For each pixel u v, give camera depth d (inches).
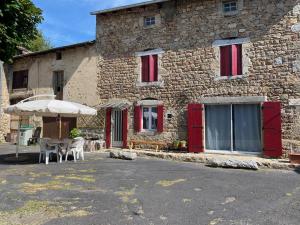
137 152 423.2
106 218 164.7
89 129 533.3
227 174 286.0
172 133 458.0
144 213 173.2
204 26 446.0
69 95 563.8
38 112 350.3
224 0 432.8
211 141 433.1
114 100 514.0
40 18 421.7
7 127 645.9
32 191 220.1
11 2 378.6
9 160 376.5
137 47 499.8
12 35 393.4
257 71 406.3
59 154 369.4
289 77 386.9
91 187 233.3
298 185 239.5
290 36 390.0
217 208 182.4
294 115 381.7
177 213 173.3
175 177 271.9
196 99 443.8
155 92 477.1
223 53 432.1
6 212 173.9
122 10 515.5
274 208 181.9
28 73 628.7
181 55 460.1
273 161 342.6
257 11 412.2
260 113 404.5
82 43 546.3
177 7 469.1
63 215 169.5
